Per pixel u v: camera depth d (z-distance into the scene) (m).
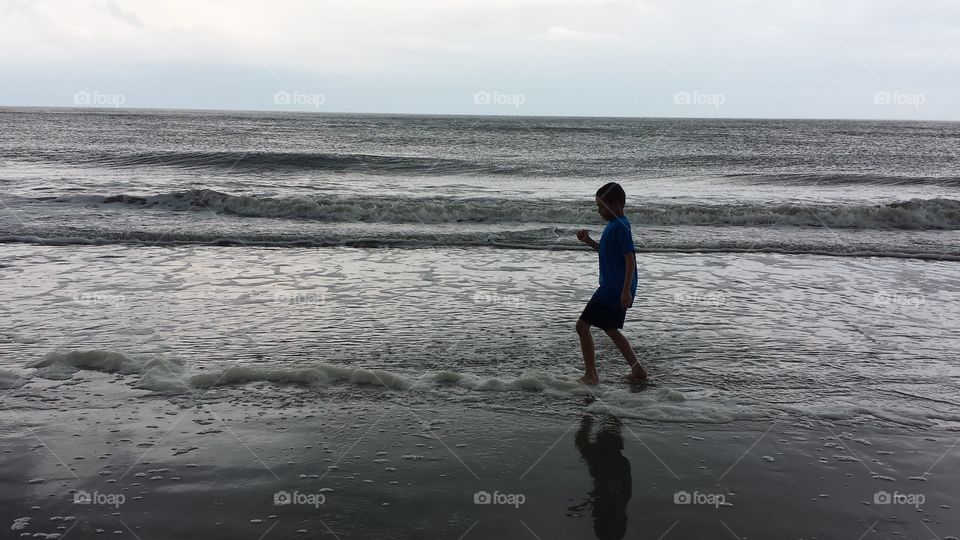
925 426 4.37
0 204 14.34
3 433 3.97
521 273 9.52
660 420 4.38
